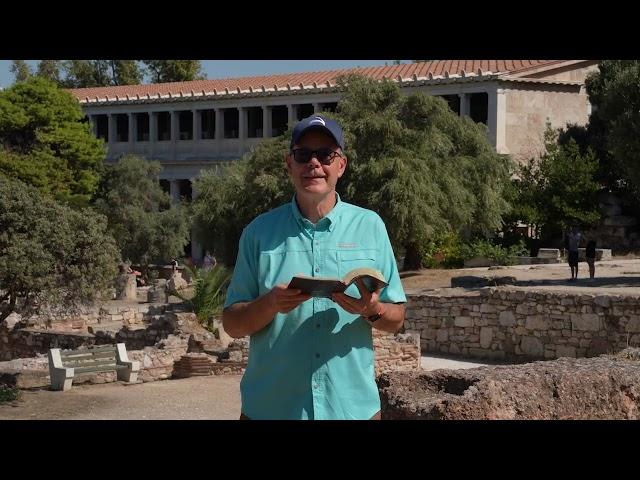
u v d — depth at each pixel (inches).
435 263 1904.5
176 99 3467.0
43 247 861.8
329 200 206.7
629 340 959.0
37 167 2561.5
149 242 2529.5
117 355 859.4
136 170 2687.0
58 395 752.3
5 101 2657.5
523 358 1058.7
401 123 1733.5
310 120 204.5
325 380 198.7
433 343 1154.0
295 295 189.2
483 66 2679.6
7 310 877.8
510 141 2556.6
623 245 2155.5
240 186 1989.4
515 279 1355.8
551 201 2071.9
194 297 1115.3
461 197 1717.5
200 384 818.2
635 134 1445.6
